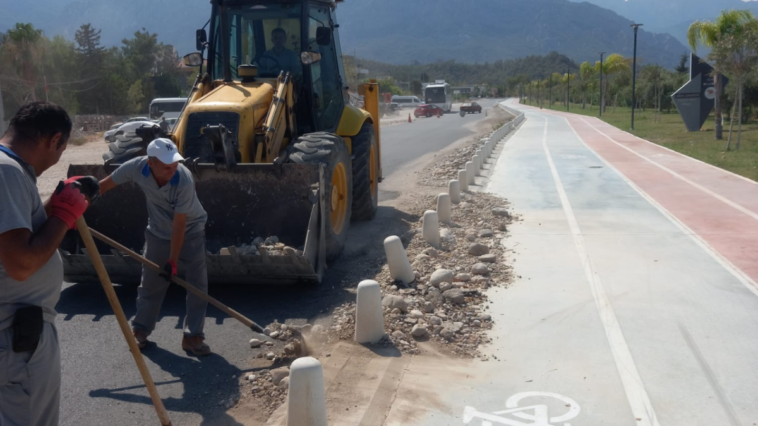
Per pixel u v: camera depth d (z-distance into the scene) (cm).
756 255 771
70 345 530
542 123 4034
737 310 591
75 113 4744
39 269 273
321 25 902
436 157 2000
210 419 415
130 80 6191
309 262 607
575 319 573
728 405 424
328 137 751
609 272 709
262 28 864
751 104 3050
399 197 1230
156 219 499
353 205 945
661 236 871
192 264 505
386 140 2803
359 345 516
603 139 2627
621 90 7356
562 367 481
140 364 344
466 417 412
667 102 5612
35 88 4312
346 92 966
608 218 991
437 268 719
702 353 501
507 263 748
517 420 408
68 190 269
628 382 456
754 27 2033
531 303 615
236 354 514
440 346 520
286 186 662
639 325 558
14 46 4175
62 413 422
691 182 1357
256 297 643
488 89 16838
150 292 514
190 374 479
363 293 514
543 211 1052
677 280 679
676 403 427
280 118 759
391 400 432
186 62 838
